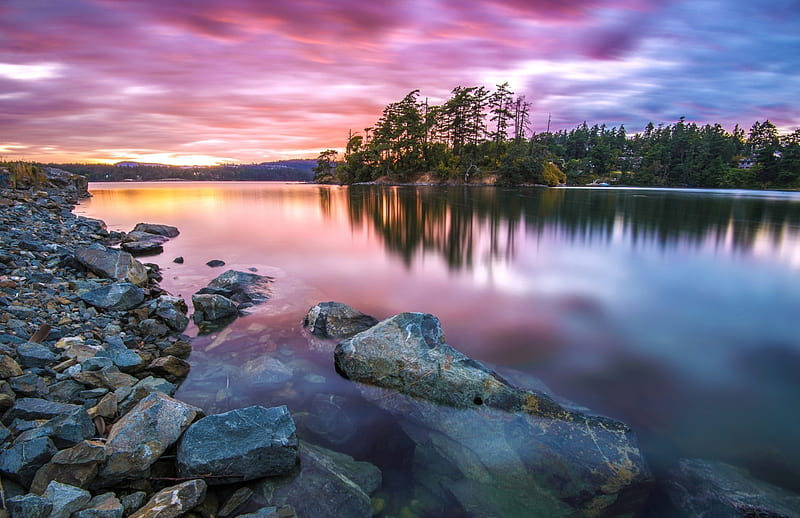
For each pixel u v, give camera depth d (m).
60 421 4.31
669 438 5.23
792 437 5.25
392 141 105.19
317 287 11.73
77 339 6.65
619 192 71.38
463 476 4.45
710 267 15.31
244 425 4.44
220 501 3.88
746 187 106.12
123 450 3.97
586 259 16.47
